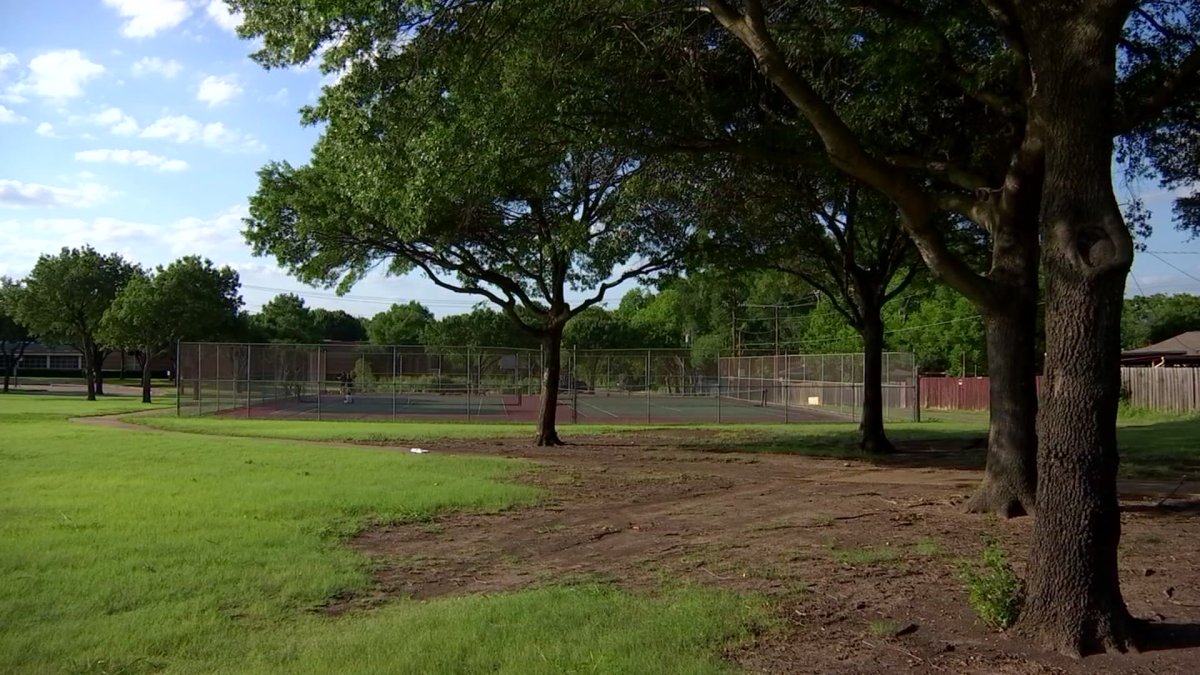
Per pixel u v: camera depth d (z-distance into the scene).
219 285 49.31
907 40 10.61
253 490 12.15
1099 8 5.35
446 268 20.84
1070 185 5.43
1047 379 5.54
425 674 4.98
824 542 9.04
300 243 20.33
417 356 34.47
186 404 33.69
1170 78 9.95
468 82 10.74
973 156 13.44
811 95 8.33
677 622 5.91
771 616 6.11
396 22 9.75
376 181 11.75
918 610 6.28
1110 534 5.34
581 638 5.57
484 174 11.85
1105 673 4.95
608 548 8.94
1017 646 5.40
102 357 54.75
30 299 45.78
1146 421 30.91
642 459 18.25
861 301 21.55
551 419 21.77
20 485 12.55
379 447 20.12
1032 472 10.73
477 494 12.19
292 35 10.19
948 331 49.88
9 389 59.97
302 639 5.76
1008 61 11.05
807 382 41.72
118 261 49.00
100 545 8.48
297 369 40.25
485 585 7.40
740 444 22.55
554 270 21.47
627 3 10.85
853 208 18.81
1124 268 5.27
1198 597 6.68
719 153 13.73
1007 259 10.70
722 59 12.33
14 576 7.26
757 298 77.75
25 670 5.15
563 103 11.62
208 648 5.57
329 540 9.05
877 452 20.50
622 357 43.41
